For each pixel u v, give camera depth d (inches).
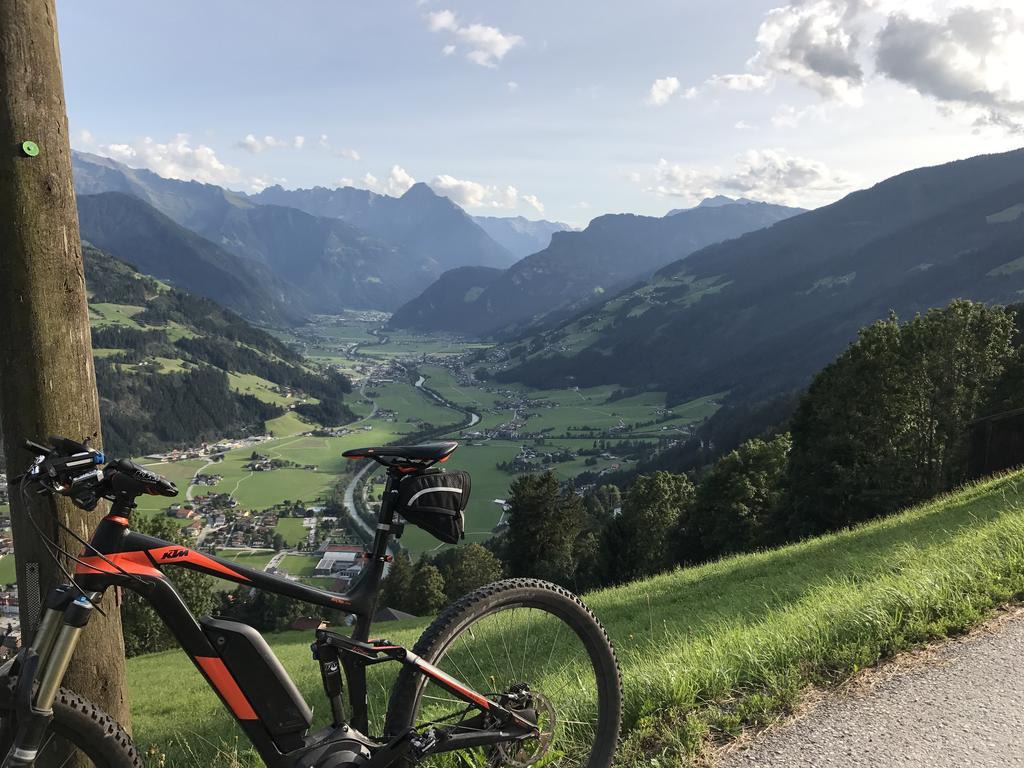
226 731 305.1
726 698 138.9
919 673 142.8
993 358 1409.9
